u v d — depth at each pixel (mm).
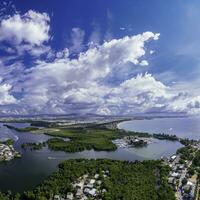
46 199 184000
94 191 195875
